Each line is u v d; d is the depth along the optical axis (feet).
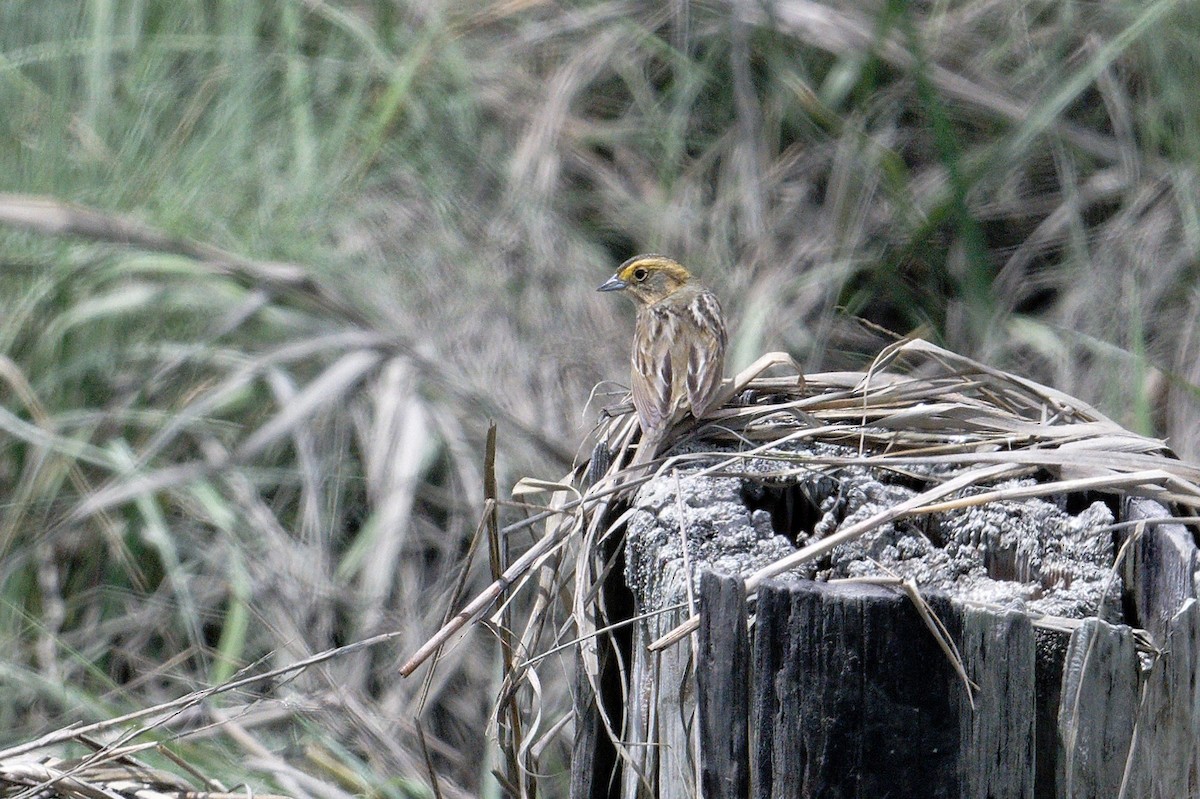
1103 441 19.54
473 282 38.04
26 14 41.55
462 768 29.99
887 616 14.90
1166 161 42.04
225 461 33.17
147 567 32.63
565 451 34.83
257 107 40.75
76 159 38.65
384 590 31.30
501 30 44.24
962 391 21.65
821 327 39.27
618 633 19.39
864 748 15.12
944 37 43.55
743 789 15.58
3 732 29.04
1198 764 15.10
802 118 42.06
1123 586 16.93
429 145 41.11
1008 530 17.79
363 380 34.76
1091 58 42.83
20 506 32.50
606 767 19.58
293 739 29.40
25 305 35.01
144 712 23.06
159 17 41.98
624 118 42.91
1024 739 14.97
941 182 41.81
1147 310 40.19
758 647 15.29
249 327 35.83
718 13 43.27
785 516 19.51
